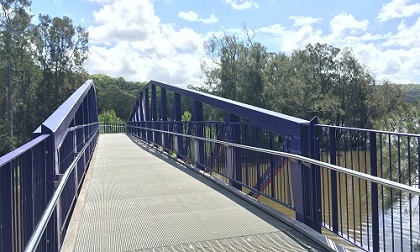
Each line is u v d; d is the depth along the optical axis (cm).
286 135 422
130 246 338
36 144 235
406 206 560
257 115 493
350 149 372
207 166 720
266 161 496
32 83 5088
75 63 5619
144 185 620
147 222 408
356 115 4709
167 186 610
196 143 790
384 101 4659
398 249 509
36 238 175
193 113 829
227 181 659
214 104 670
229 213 443
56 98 5409
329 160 377
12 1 4250
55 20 5431
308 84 4056
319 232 375
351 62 4741
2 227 176
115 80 10088
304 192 386
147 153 1204
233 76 3566
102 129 4347
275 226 392
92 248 332
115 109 8162
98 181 658
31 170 225
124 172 766
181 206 478
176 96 1023
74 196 478
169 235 365
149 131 1570
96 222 408
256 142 518
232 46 3594
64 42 5509
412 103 1295
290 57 4188
